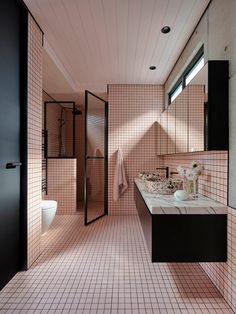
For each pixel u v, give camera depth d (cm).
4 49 184
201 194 223
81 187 543
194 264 231
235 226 159
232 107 167
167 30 244
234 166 163
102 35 254
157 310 162
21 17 212
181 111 259
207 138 174
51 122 458
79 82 409
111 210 417
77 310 161
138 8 209
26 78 214
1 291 181
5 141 185
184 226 169
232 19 166
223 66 174
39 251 246
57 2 203
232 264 162
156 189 229
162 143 375
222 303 170
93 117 518
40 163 249
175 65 329
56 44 274
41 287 188
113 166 416
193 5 206
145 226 212
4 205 184
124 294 179
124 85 416
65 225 353
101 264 228
